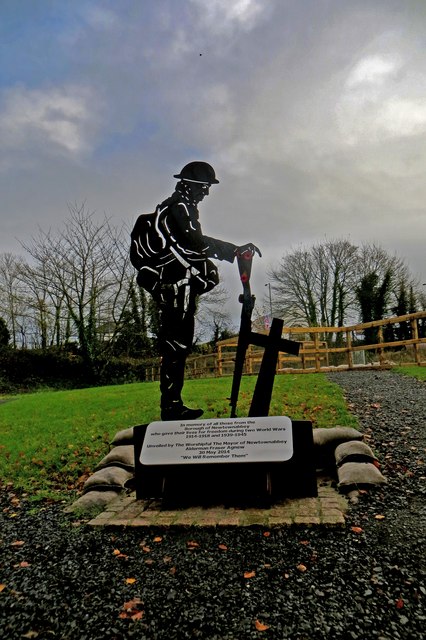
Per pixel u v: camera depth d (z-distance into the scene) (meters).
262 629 2.74
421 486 4.87
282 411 8.29
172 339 5.40
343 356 25.30
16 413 11.48
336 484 5.21
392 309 33.25
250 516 4.36
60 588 3.36
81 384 27.81
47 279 27.38
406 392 9.70
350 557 3.52
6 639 2.80
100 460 6.64
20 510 5.24
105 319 28.30
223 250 5.37
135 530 4.33
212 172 5.38
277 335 5.23
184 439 4.97
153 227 5.43
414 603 2.91
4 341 33.22
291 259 38.16
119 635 2.77
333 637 2.64
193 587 3.25
